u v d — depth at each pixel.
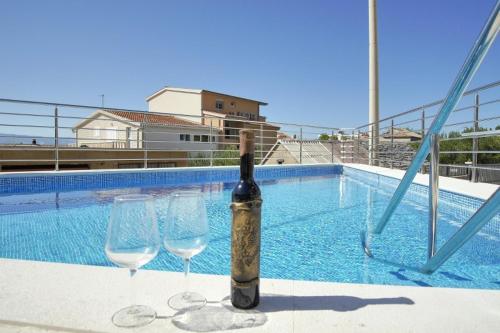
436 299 0.75
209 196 5.00
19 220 3.32
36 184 4.96
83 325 0.63
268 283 0.83
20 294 0.76
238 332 0.61
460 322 0.65
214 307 0.70
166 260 2.22
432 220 1.52
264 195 5.26
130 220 0.63
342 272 2.03
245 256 0.68
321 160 11.69
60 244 2.57
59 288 0.79
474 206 3.22
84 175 5.37
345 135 9.85
